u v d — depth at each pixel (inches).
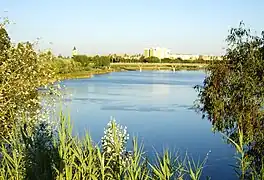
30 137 197.6
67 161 183.8
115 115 1080.8
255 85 495.2
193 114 1084.5
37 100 357.7
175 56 5462.6
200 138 732.0
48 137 199.5
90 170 179.5
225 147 605.9
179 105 1338.6
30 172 189.3
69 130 193.3
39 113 326.3
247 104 490.0
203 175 472.7
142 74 4330.7
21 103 351.6
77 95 1717.5
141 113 1135.6
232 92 541.3
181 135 771.4
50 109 331.0
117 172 185.0
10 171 190.5
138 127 893.2
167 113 1124.5
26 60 383.2
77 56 3371.1
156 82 2763.3
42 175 183.8
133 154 194.1
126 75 3998.5
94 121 957.2
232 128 559.2
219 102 577.9
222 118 580.1
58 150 189.3
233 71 561.0
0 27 389.1
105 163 193.6
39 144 195.5
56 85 394.9
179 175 187.6
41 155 191.2
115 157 190.7
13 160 194.7
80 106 1286.9
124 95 1744.6
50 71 398.0
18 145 201.9
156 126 899.4
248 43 539.5
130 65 5359.3
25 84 363.6
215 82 594.6
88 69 3715.6
